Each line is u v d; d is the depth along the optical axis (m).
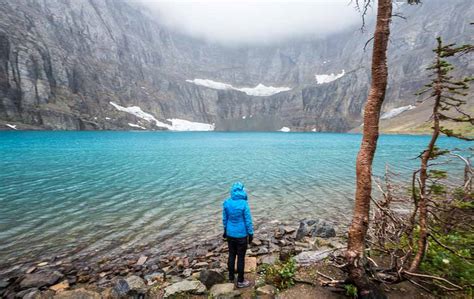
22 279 9.70
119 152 62.47
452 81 6.34
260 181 30.44
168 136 176.12
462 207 7.94
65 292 8.03
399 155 61.22
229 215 8.15
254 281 8.38
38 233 14.46
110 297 7.96
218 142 120.56
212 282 8.31
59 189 25.05
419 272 7.25
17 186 26.02
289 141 139.00
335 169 40.00
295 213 18.81
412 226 8.00
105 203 20.67
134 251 12.37
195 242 13.46
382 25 5.97
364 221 6.49
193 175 33.72
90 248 12.66
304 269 7.97
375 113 6.29
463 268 7.09
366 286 6.32
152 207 19.75
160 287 8.45
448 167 36.94
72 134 144.50
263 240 13.48
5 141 83.88
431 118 7.14
